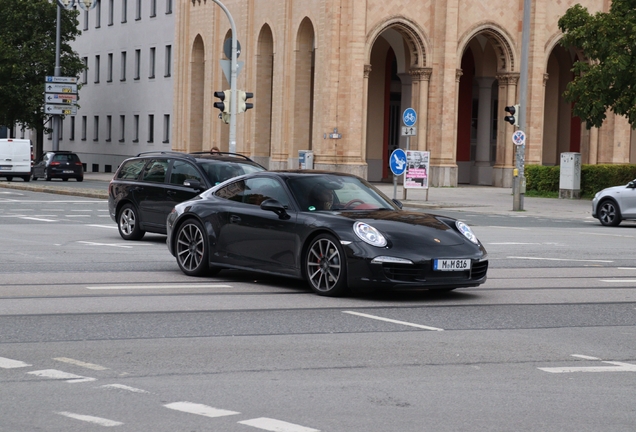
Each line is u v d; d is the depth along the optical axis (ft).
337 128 176.55
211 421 22.97
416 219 46.32
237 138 208.95
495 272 56.54
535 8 188.14
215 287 47.60
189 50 226.99
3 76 241.14
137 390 26.02
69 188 155.02
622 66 138.92
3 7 244.22
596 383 28.04
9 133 327.67
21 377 27.37
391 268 43.09
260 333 35.09
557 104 212.02
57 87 218.79
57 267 55.36
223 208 50.42
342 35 176.14
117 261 59.00
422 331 36.19
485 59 200.85
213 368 28.99
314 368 29.25
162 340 33.42
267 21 197.88
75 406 24.26
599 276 55.16
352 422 23.09
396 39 192.85
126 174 74.84
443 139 183.42
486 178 203.41
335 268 44.55
